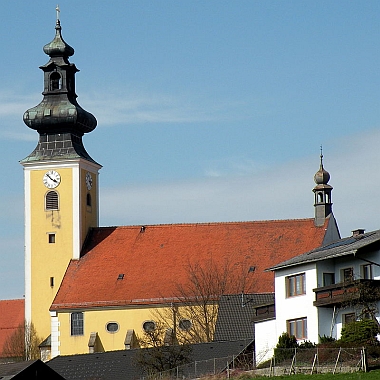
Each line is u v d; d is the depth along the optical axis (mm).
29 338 130000
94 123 137250
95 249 132625
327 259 90750
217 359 93188
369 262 88375
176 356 98625
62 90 135500
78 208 132375
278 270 95000
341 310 88688
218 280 125062
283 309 93938
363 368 78375
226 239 130000
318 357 81438
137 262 130375
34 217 133250
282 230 128500
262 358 90312
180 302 125000
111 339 126125
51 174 133500
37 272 132000
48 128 135000
